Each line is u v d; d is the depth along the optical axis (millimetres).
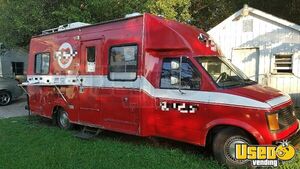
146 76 7113
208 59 6801
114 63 7766
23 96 17984
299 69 12320
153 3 14156
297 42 12234
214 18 20500
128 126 7488
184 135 6594
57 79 9586
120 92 7605
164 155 6676
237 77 6852
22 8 13828
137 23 7309
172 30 6887
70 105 9148
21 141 7980
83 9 13578
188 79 6590
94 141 7918
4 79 15773
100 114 8180
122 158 6547
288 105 6152
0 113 12938
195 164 6078
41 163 6336
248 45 13070
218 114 6074
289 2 16859
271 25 12609
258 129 5648
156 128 7043
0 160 6543
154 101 7039
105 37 8031
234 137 5961
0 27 15039
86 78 8547
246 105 5770
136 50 7277
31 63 10922
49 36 10047
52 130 9258
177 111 6664
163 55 7004
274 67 12734
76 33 8922
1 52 18984
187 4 16203
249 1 17781
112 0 13164
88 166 6117
